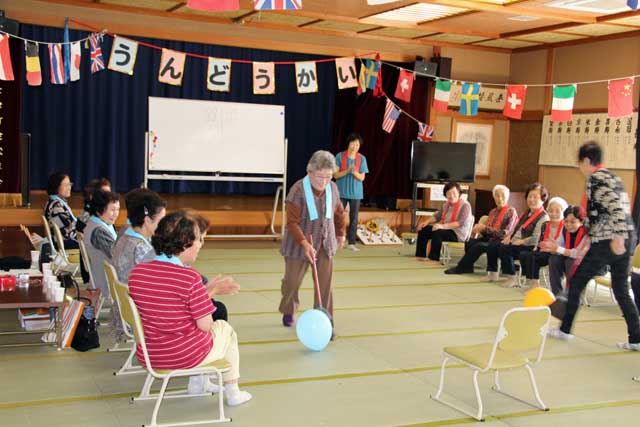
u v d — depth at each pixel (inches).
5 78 272.7
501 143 458.9
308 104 482.3
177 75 314.2
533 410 155.8
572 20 333.7
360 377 172.6
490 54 450.0
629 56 376.8
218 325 149.6
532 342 149.0
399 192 443.2
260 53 455.8
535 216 292.7
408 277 303.1
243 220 389.1
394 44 425.7
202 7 178.1
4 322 207.0
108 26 365.1
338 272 307.9
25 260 214.4
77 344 182.5
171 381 163.8
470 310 247.3
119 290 142.3
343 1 321.7
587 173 204.2
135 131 438.0
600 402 162.9
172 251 132.9
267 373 172.4
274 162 390.6
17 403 146.4
